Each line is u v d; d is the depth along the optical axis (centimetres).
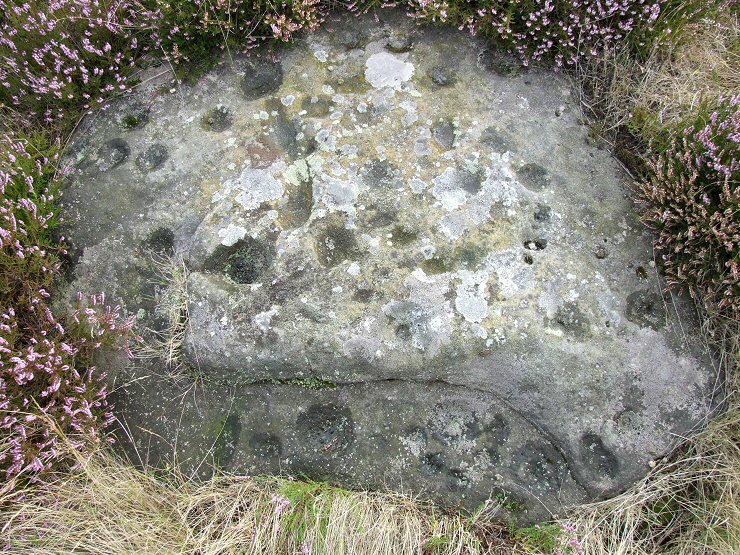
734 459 77
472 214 80
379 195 80
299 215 81
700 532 77
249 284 77
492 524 78
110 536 73
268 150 84
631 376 77
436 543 77
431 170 82
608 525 77
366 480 79
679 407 77
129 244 81
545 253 79
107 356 80
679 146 84
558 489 78
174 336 77
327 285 76
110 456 78
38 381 74
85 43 86
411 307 75
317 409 79
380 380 78
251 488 78
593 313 78
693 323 80
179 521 76
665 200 81
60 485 75
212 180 83
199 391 80
